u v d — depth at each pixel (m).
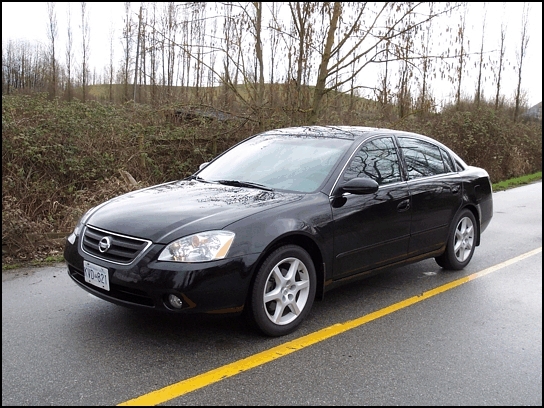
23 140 8.38
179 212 3.96
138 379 3.36
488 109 18.73
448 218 5.79
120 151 9.69
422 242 5.42
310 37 10.83
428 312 4.77
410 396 3.27
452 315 4.71
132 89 16.75
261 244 3.84
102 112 10.09
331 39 10.80
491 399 3.27
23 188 7.99
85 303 4.71
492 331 4.36
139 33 10.69
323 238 4.29
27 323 4.24
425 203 5.38
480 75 13.55
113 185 8.57
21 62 23.20
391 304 4.95
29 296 4.89
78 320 4.31
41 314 4.44
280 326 4.06
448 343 4.09
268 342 3.98
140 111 10.79
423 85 11.04
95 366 3.53
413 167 5.50
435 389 3.37
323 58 10.95
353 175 4.75
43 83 23.33
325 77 11.09
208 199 4.28
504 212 10.98
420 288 5.47
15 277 5.49
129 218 3.95
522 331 4.37
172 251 3.62
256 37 11.02
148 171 10.04
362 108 11.73
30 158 8.45
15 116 8.97
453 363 3.75
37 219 7.64
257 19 10.94
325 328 4.30
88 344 3.86
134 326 4.21
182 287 3.55
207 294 3.62
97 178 9.25
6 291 5.03
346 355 3.82
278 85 11.19
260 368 3.56
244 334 4.11
